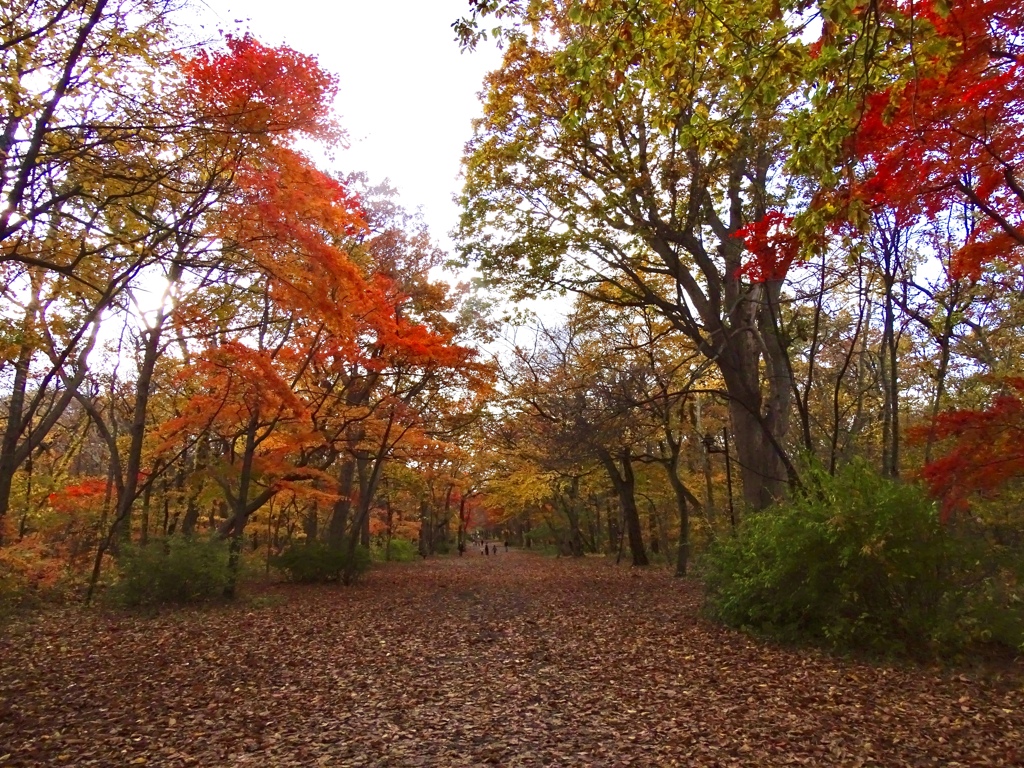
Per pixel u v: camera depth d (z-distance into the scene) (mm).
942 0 4727
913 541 9289
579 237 14547
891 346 14023
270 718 6926
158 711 7199
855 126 5660
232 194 10023
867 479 9938
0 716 6957
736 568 11555
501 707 7281
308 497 19812
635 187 13578
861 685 7879
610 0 5328
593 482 32188
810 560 9891
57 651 10383
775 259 9312
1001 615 8734
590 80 6211
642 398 17859
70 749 6008
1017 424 7660
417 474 31375
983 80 6613
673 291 20078
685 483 29938
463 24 5996
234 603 16156
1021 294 14094
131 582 15141
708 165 13172
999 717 6547
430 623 13523
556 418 20094
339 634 12148
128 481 16344
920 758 5543
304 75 9195
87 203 9992
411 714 7043
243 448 22938
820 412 25844
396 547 41969
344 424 18984
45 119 7414
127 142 8516
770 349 16000
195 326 14789
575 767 5484
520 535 75438
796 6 5211
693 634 11242
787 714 6812
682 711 7008
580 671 8953
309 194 10570
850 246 9227
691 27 6273
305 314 11086
